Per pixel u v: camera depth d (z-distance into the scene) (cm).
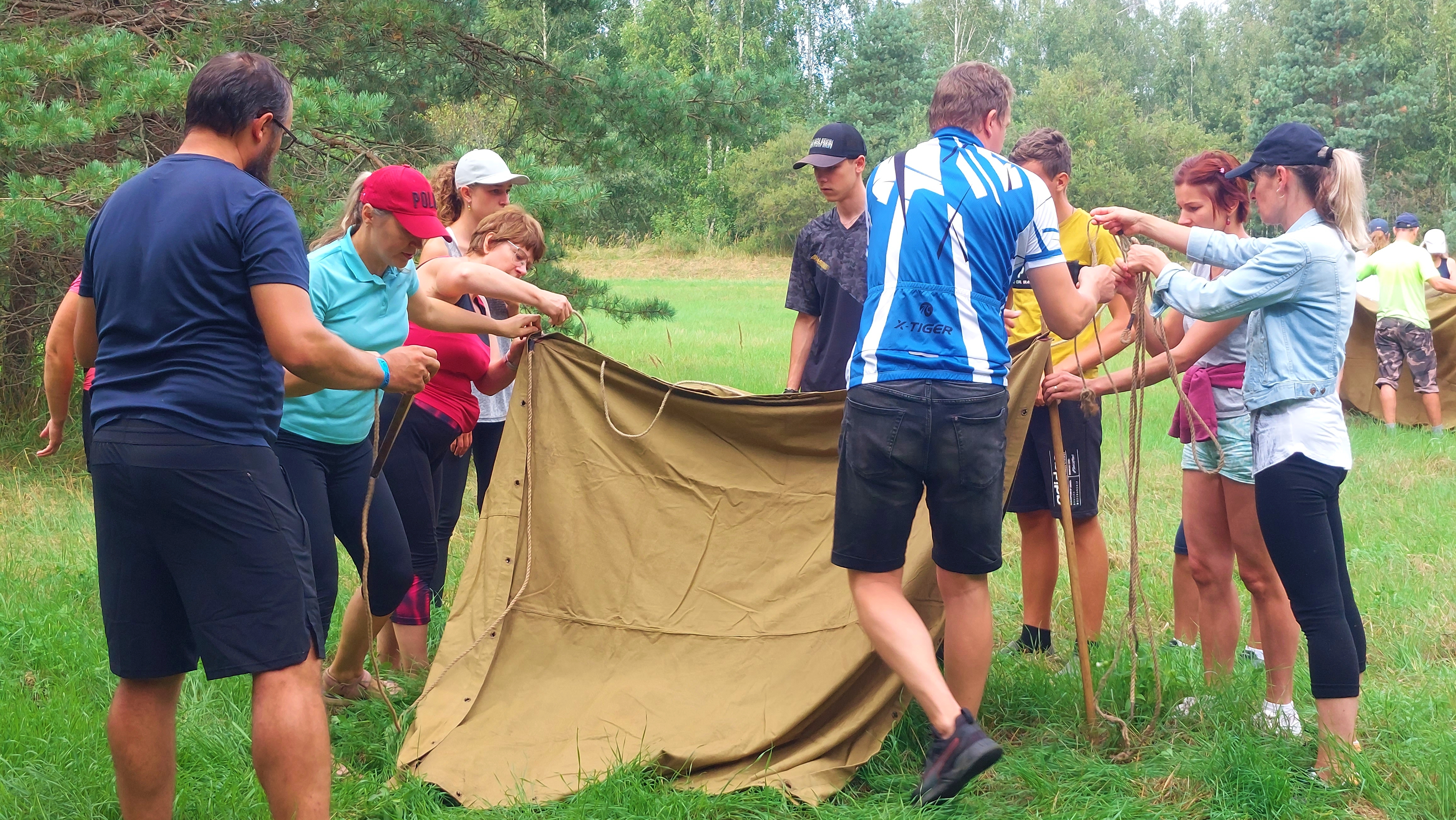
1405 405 1005
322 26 880
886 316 305
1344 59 4497
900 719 344
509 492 395
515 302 393
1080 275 452
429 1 923
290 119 276
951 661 331
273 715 252
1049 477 439
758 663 369
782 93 1062
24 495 688
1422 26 4644
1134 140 4959
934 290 301
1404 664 430
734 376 1302
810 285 525
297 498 338
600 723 354
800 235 524
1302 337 320
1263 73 5003
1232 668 400
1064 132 4991
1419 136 4447
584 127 1020
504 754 339
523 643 384
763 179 4794
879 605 312
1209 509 390
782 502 400
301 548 262
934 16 6506
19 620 441
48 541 578
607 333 1911
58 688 380
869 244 318
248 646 249
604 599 391
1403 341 943
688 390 402
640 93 1027
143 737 266
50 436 380
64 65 651
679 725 351
